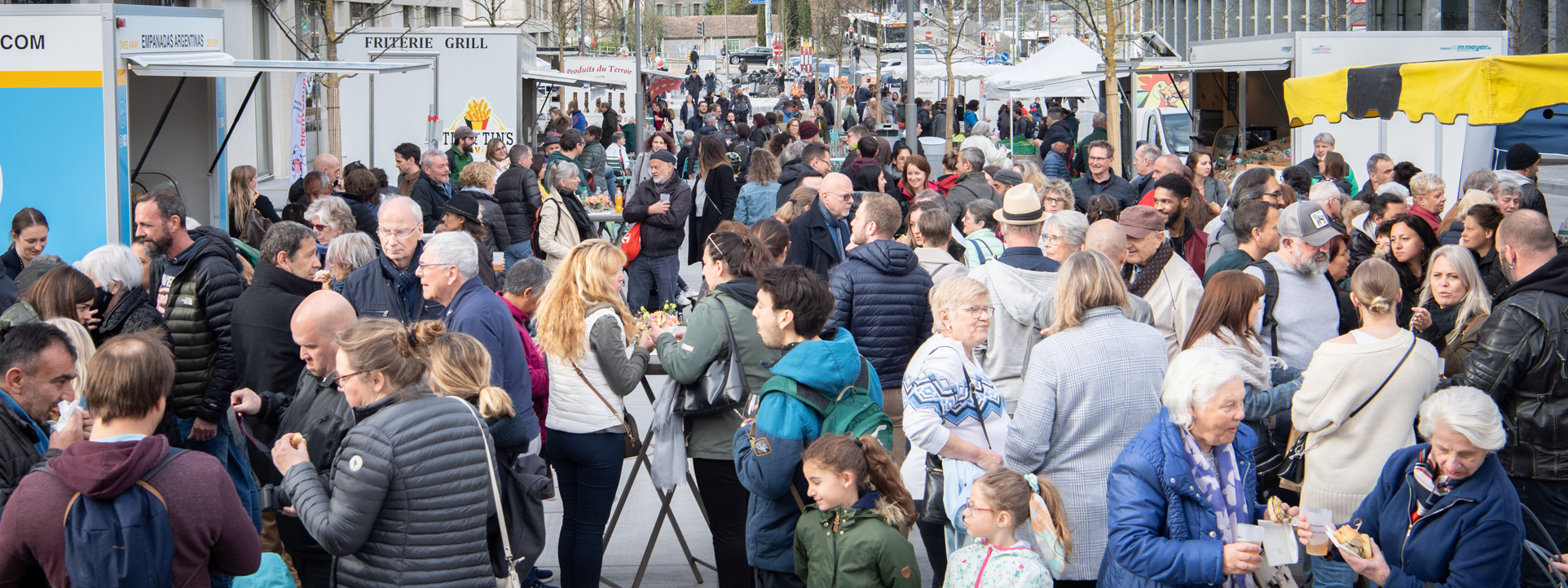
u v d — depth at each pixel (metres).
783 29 71.62
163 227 4.90
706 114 29.89
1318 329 5.05
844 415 3.92
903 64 42.19
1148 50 25.33
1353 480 4.28
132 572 2.90
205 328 4.92
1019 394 4.86
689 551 5.25
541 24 37.44
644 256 9.45
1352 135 13.41
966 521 3.66
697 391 4.39
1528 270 4.93
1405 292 6.18
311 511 3.24
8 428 3.50
